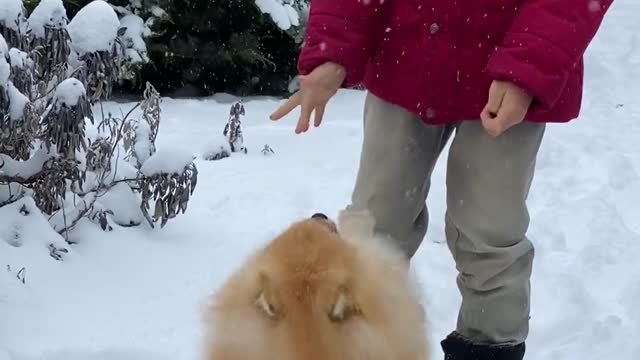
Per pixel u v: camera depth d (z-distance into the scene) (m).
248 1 4.45
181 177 2.34
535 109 1.41
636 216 2.88
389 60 1.55
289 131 3.72
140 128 2.60
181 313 1.97
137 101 4.37
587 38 1.39
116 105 4.11
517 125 1.53
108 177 2.42
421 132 1.60
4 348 1.73
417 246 1.73
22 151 2.25
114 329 1.87
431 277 2.31
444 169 3.15
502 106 1.36
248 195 2.79
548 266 2.41
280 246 1.12
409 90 1.53
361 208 1.63
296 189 2.88
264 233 2.45
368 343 1.06
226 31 4.55
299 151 3.39
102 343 1.80
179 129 3.68
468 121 1.56
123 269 2.15
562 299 2.19
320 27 1.48
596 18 1.40
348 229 1.33
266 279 1.07
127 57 3.98
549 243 2.57
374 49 1.58
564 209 2.85
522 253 1.60
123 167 2.49
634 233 2.67
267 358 1.04
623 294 2.23
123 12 4.17
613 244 2.57
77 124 2.16
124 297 2.02
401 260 1.26
